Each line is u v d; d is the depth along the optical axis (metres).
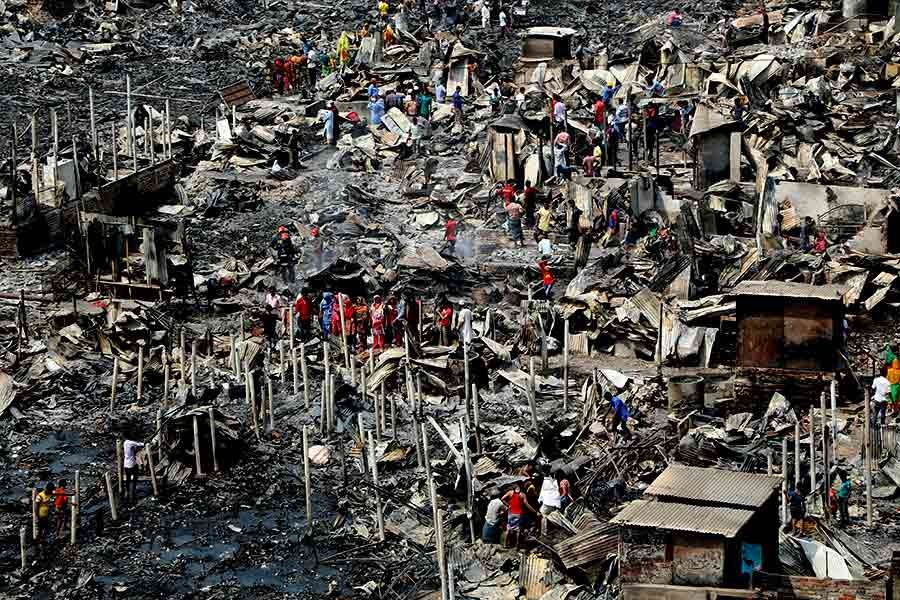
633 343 84.81
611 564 60.66
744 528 57.69
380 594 63.19
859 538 64.44
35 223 100.12
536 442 72.94
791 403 76.50
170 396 81.88
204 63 138.12
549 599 60.44
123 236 92.31
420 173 109.12
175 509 70.94
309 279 91.31
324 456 75.38
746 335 76.75
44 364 84.25
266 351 85.38
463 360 81.19
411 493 70.81
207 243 100.81
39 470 74.81
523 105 117.81
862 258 88.38
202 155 114.31
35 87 130.12
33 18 144.00
